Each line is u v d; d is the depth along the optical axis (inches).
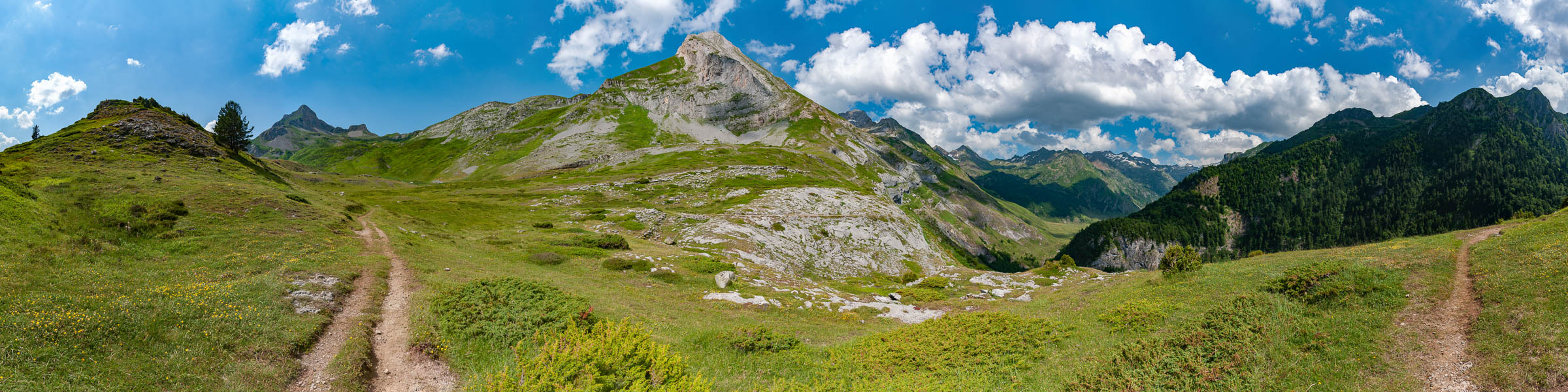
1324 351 671.8
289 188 3166.8
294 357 731.4
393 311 1007.0
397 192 4507.9
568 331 724.7
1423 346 647.1
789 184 5344.5
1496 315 664.4
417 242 1793.8
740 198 4419.3
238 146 3988.7
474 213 3282.5
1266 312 825.5
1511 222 1445.6
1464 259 968.9
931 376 746.8
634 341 618.5
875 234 3622.0
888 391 665.6
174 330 700.0
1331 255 1275.8
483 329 868.0
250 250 1320.1
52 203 1469.0
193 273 1073.5
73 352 590.2
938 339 911.0
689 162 7194.9
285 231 1573.6
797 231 3218.5
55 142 2701.8
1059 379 713.0
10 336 580.1
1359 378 605.0
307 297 973.8
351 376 695.1
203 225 1503.4
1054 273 2204.7
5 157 2342.5
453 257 1662.2
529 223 3090.6
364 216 2416.3
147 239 1326.3
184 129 3378.4
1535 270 762.2
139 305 741.9
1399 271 915.4
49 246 1061.8
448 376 744.3
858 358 847.7
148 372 597.6
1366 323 727.7
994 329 938.7
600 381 562.9
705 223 3107.8
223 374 638.5
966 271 3336.6
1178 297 1096.2
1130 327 938.1
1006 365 787.4
